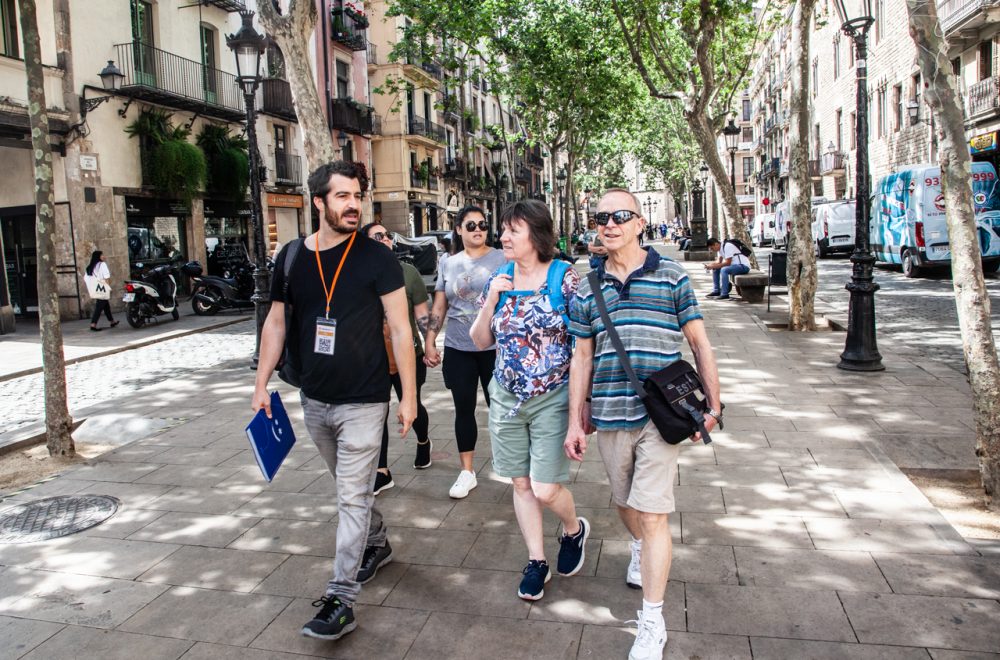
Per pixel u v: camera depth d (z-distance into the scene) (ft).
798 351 29.27
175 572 12.11
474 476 15.26
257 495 15.57
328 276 10.25
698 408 8.89
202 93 68.59
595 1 66.18
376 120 107.65
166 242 65.87
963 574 10.91
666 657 9.18
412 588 11.25
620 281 9.54
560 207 125.59
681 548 12.12
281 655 9.66
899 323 37.29
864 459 16.06
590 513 13.88
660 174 193.47
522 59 79.77
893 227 66.03
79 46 55.88
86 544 13.32
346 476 10.32
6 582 11.92
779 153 166.40
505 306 10.75
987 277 57.52
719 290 51.65
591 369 9.94
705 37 46.42
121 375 32.50
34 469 18.01
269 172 78.69
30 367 33.50
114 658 9.71
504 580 11.41
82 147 55.98
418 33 69.26
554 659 9.29
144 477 17.02
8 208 56.18
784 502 13.85
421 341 16.42
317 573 11.95
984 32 70.23
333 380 10.27
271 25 28.89
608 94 89.30
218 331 47.16
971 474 15.23
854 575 11.00
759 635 9.55
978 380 13.75
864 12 24.54
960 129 13.38
